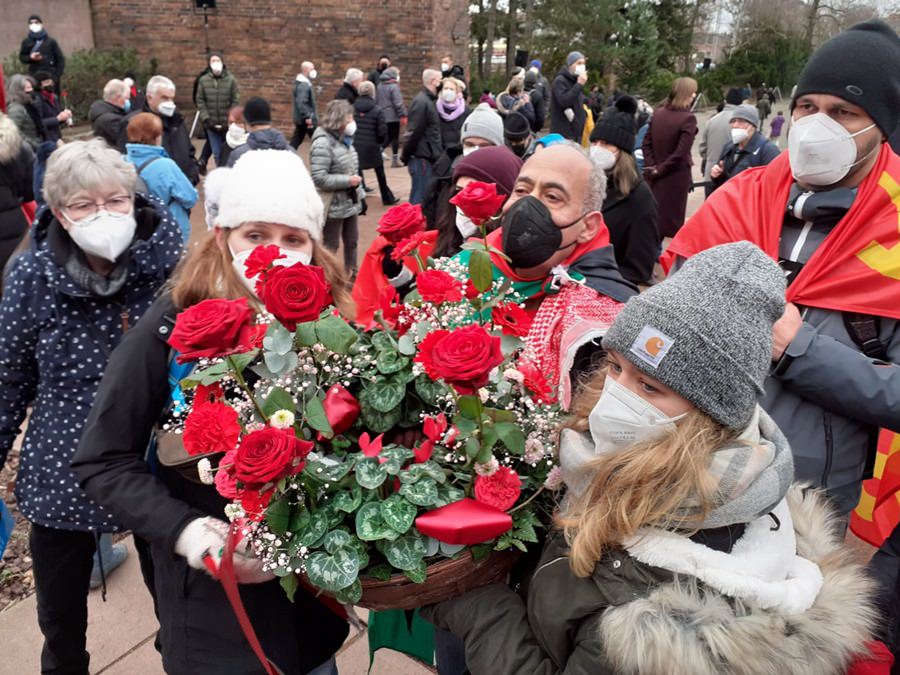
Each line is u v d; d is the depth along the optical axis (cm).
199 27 1481
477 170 281
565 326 173
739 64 2331
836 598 117
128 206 200
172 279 166
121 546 298
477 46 3084
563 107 1017
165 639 163
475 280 140
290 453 112
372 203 957
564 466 130
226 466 123
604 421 122
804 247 191
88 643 263
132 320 205
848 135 178
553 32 2562
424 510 131
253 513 123
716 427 117
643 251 383
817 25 1936
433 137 806
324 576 123
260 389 138
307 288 120
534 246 180
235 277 162
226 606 156
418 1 1402
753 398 115
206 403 126
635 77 2539
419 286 139
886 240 179
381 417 138
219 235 165
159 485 150
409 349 135
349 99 943
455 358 114
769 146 679
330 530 128
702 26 3030
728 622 106
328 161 605
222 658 158
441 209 376
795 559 122
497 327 144
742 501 112
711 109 2339
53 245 200
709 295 115
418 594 132
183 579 157
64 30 1480
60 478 202
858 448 183
